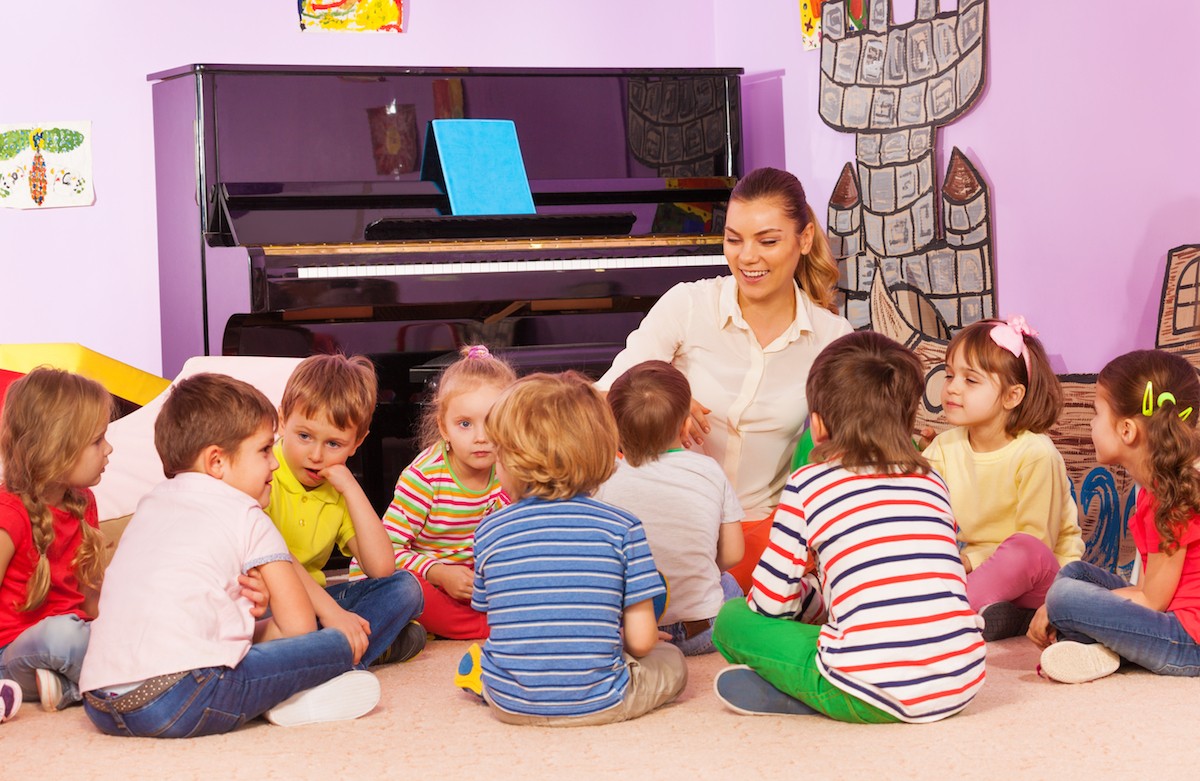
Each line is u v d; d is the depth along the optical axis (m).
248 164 3.74
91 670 1.81
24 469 1.97
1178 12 2.83
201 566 1.81
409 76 3.93
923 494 1.83
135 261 4.36
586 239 3.76
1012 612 2.31
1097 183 3.07
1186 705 1.86
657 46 4.77
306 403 2.18
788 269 2.56
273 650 1.85
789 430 2.68
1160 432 2.00
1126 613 2.00
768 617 1.90
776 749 1.69
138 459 2.69
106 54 4.30
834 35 3.88
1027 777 1.55
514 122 4.05
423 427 3.22
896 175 3.65
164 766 1.68
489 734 1.80
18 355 2.99
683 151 4.20
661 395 2.18
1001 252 3.40
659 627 2.22
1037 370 2.45
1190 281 2.71
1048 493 2.42
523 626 1.81
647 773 1.60
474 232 3.86
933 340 3.33
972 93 3.39
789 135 4.32
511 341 3.72
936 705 1.77
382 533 2.24
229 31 4.37
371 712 1.94
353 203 3.86
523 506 1.85
